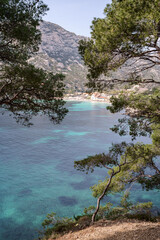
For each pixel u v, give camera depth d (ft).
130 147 36.60
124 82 23.89
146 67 22.41
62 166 118.01
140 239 20.10
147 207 42.91
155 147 41.45
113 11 17.56
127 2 16.52
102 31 18.40
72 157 135.33
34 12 21.89
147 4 15.72
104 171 109.29
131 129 28.32
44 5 22.00
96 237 23.36
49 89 25.86
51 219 51.93
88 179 99.91
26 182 96.07
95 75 22.76
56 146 160.97
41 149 151.64
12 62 24.91
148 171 94.38
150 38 16.60
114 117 330.95
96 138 189.67
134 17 16.21
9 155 135.74
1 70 25.39
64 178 101.24
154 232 21.53
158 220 29.27
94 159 34.47
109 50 19.07
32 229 59.77
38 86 25.23
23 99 27.50
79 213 69.77
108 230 25.14
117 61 20.63
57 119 29.30
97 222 30.40
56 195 83.56
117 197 79.10
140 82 23.79
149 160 39.91
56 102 28.30
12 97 26.84
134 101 28.37
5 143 164.76
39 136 194.08
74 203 77.10
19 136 190.90
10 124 250.98
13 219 65.36
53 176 103.60
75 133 210.59
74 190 88.28
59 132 214.90
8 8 20.08
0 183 93.97
